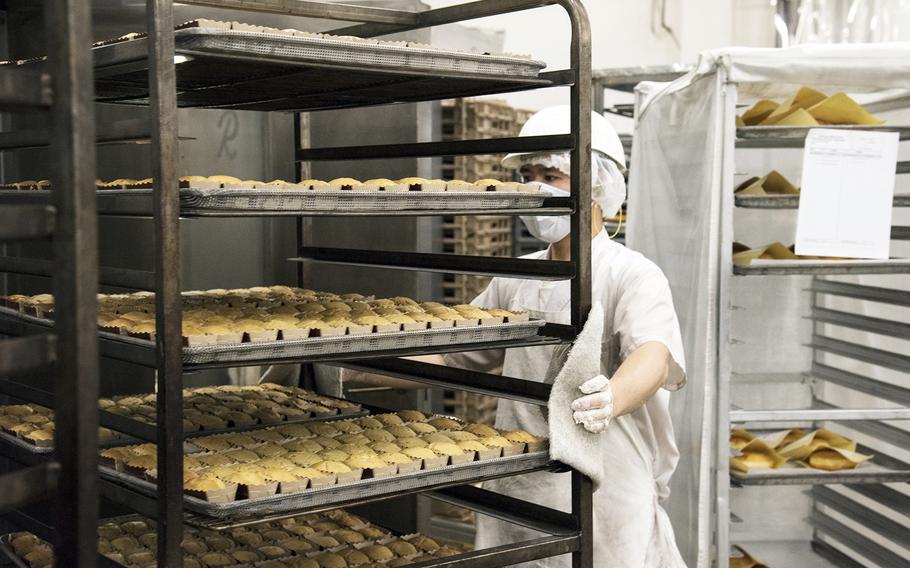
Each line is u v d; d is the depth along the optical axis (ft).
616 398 7.38
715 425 10.61
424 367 8.05
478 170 17.16
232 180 6.16
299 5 6.92
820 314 13.43
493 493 7.71
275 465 6.42
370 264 8.52
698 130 11.00
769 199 10.87
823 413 10.63
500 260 7.45
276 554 7.47
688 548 11.07
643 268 8.53
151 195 5.94
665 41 25.12
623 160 8.79
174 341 5.52
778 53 10.32
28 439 7.16
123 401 8.59
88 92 4.12
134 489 6.17
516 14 24.36
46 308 6.93
